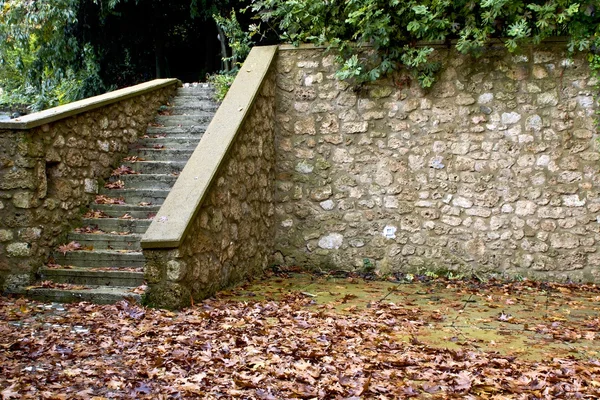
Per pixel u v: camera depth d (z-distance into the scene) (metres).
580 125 6.46
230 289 5.85
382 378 3.40
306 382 3.28
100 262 5.53
